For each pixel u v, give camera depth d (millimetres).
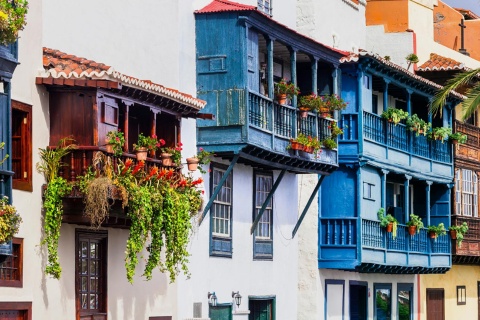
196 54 33062
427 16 51031
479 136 49312
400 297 45188
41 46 25703
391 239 41469
